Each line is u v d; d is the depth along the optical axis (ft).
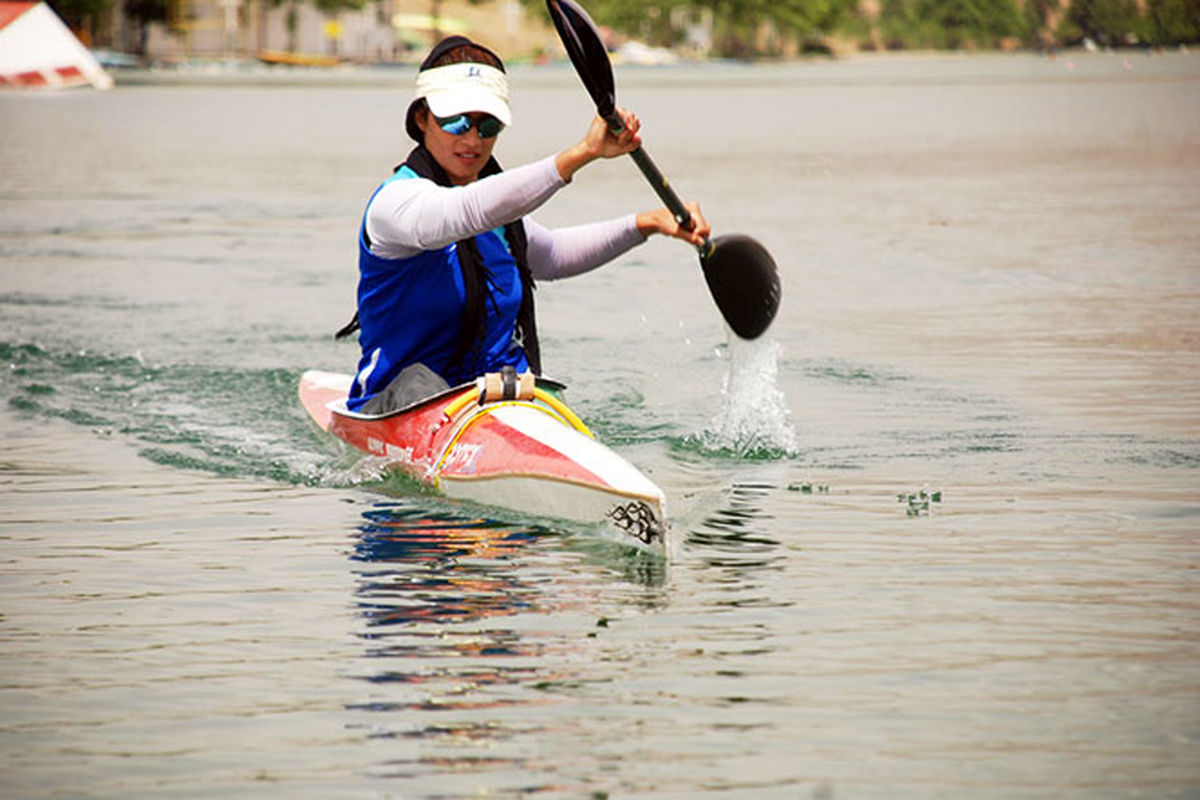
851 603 50.62
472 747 39.09
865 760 38.04
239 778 37.42
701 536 59.62
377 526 61.93
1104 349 102.78
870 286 138.00
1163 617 48.78
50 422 83.30
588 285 142.00
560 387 70.59
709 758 38.27
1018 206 214.69
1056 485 67.00
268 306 127.85
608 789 36.55
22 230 190.80
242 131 428.56
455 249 69.26
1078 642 46.50
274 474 71.67
